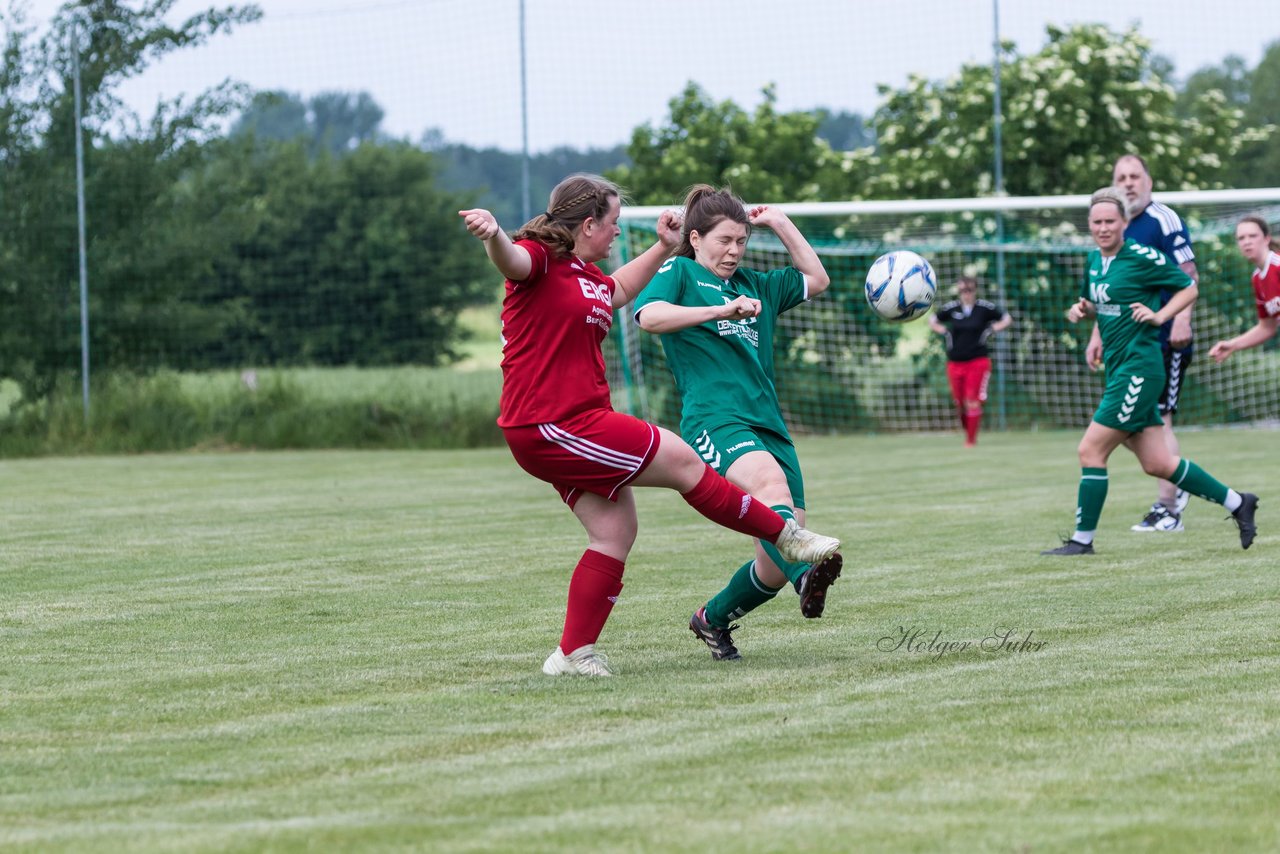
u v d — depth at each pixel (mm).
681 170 60438
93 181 50156
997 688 12555
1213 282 50656
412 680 13234
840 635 15422
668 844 8320
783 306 15023
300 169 57188
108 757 10500
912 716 11523
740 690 12672
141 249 50750
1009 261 52938
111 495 32938
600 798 9312
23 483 36375
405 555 22406
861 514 27031
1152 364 21312
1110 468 36812
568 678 13289
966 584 18812
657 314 13508
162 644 15180
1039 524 25328
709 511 13172
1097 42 60562
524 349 13102
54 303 49781
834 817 8844
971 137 58219
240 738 11055
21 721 11656
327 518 27797
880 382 52844
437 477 37156
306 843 8383
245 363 54062
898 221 56062
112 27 50406
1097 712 11555
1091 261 22016
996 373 52312
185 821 8898
